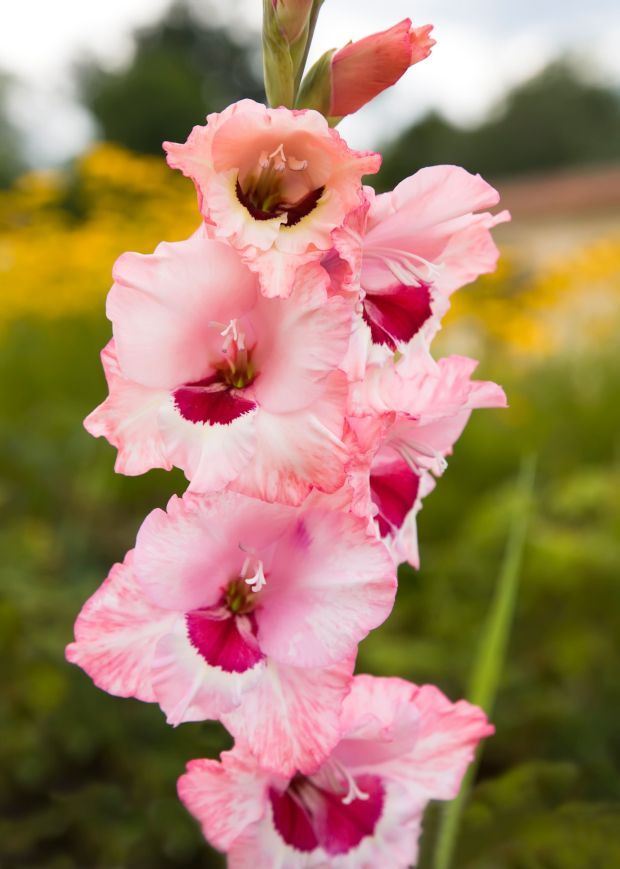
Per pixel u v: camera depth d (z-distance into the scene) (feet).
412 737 1.70
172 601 1.54
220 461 1.46
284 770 1.54
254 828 1.65
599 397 6.62
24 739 3.11
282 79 1.60
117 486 5.13
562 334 8.34
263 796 1.66
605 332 7.86
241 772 1.64
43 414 6.16
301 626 1.55
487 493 5.24
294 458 1.47
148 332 1.48
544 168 36.73
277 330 1.48
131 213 8.43
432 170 1.51
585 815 2.50
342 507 1.54
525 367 7.48
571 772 2.71
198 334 1.51
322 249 1.43
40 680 3.21
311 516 1.54
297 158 1.45
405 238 1.59
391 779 1.77
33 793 3.15
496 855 2.40
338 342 1.45
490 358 7.42
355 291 1.47
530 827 2.45
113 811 2.99
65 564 4.28
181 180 8.71
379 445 1.57
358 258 1.45
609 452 6.03
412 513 1.74
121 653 1.56
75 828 3.05
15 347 7.16
